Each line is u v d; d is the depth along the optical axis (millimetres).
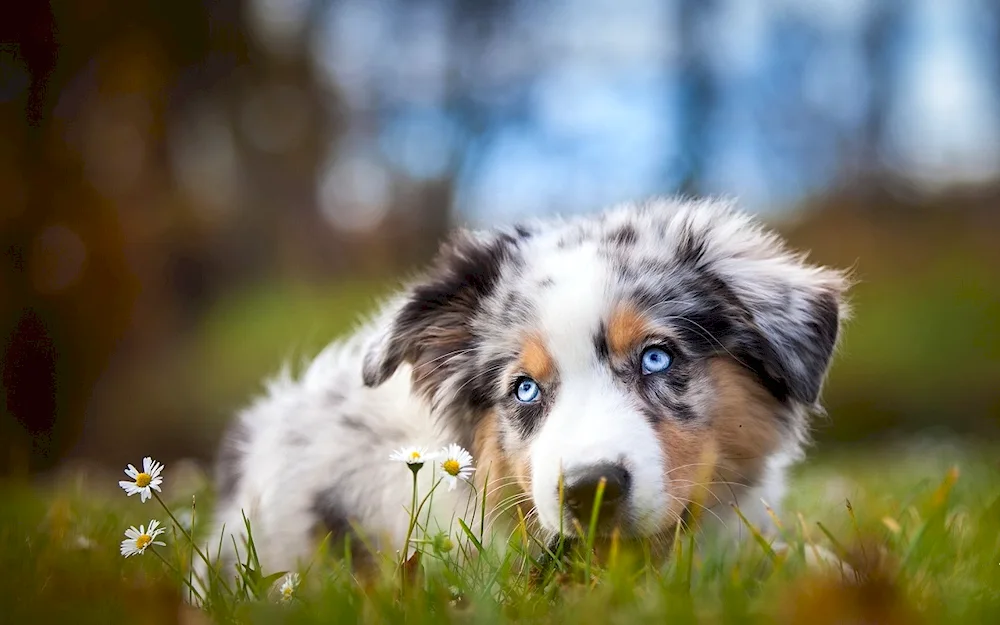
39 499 1177
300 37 3795
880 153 4023
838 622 759
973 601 785
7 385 2467
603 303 899
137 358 2705
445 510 927
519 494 909
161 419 2549
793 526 954
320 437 993
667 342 895
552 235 980
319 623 771
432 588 804
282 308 3172
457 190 3934
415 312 966
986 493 1067
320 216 3824
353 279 3564
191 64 3094
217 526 1050
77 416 2535
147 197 2889
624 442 855
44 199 2531
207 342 2906
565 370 896
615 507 844
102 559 889
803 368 918
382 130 3990
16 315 2477
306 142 3773
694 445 891
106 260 2654
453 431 944
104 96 2764
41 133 2559
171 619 798
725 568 861
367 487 958
